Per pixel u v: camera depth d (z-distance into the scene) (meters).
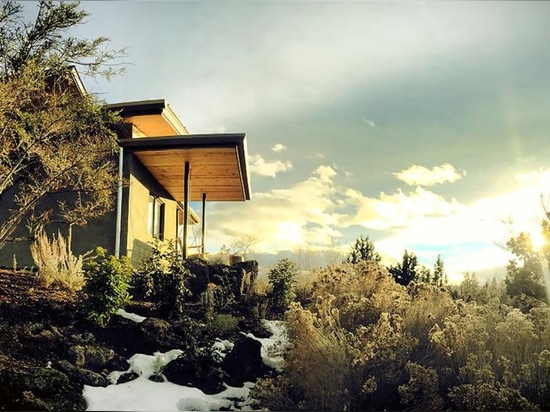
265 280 12.71
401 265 14.51
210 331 9.01
